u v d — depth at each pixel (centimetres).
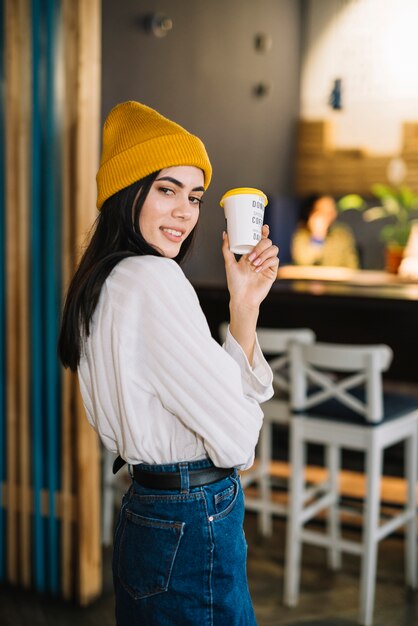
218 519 126
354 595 294
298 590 298
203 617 125
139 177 125
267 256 132
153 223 128
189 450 125
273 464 438
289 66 755
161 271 122
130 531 129
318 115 784
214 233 616
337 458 307
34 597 293
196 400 119
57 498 292
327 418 280
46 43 274
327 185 777
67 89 271
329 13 768
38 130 279
